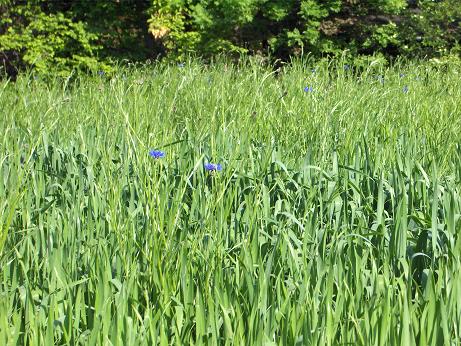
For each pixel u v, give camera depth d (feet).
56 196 16.06
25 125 21.34
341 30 49.21
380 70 35.24
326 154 18.61
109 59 46.11
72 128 21.83
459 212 14.84
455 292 11.00
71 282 11.57
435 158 18.17
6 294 11.20
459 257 12.30
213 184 15.76
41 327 10.66
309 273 11.77
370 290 11.96
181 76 31.81
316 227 14.20
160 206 13.74
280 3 46.88
